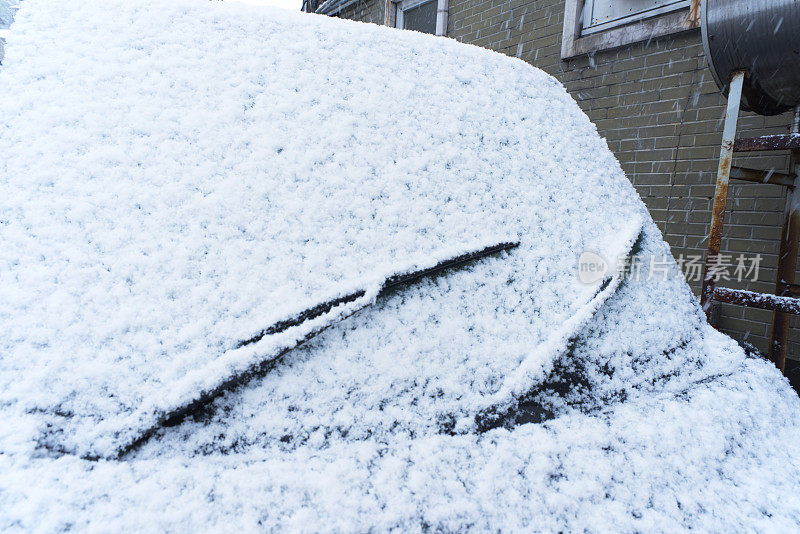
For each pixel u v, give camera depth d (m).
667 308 0.95
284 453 0.55
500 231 0.85
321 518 0.48
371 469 0.55
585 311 0.81
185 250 0.64
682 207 2.34
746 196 2.11
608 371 0.79
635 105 2.50
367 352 0.66
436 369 0.68
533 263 0.85
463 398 0.67
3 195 0.61
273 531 0.46
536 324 0.78
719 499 0.61
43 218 0.61
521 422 0.67
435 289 0.75
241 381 0.58
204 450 0.53
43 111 0.67
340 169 0.77
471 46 1.09
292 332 0.61
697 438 0.69
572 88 2.79
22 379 0.52
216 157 0.71
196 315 0.60
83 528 0.43
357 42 0.93
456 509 0.52
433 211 0.81
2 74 0.69
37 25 0.75
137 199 0.65
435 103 0.93
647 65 2.44
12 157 0.64
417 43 1.01
